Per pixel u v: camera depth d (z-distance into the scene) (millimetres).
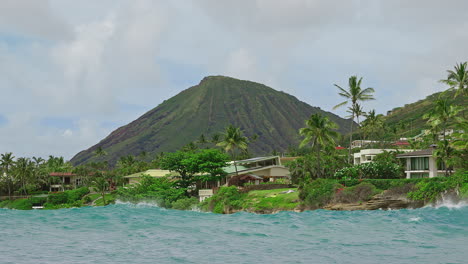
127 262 24891
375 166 81375
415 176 89500
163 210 78875
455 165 78312
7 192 171625
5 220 49156
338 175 84500
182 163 108312
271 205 74625
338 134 95000
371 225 43219
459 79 89938
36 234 36188
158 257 26344
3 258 25875
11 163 174375
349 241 32562
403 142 177375
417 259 25609
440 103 89375
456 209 56281
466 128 82938
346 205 67375
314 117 94875
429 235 35281
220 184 117312
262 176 116062
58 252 27859
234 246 30422
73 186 195125
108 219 49500
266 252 28000
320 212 63750
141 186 114062
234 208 80375
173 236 35406
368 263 24641
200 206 90375
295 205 71500
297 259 25812
